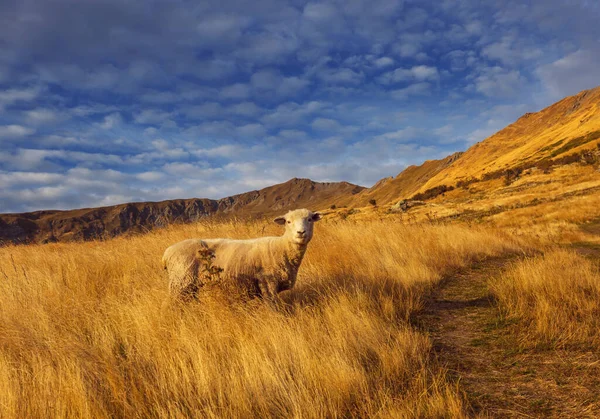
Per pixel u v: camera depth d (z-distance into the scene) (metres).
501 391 3.44
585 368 3.72
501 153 162.12
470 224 16.41
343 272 7.07
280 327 4.31
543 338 4.50
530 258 9.40
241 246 5.39
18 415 2.93
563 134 107.62
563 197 36.25
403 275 7.23
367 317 4.87
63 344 4.04
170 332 4.35
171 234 9.90
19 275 6.52
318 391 3.28
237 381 3.39
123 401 3.16
